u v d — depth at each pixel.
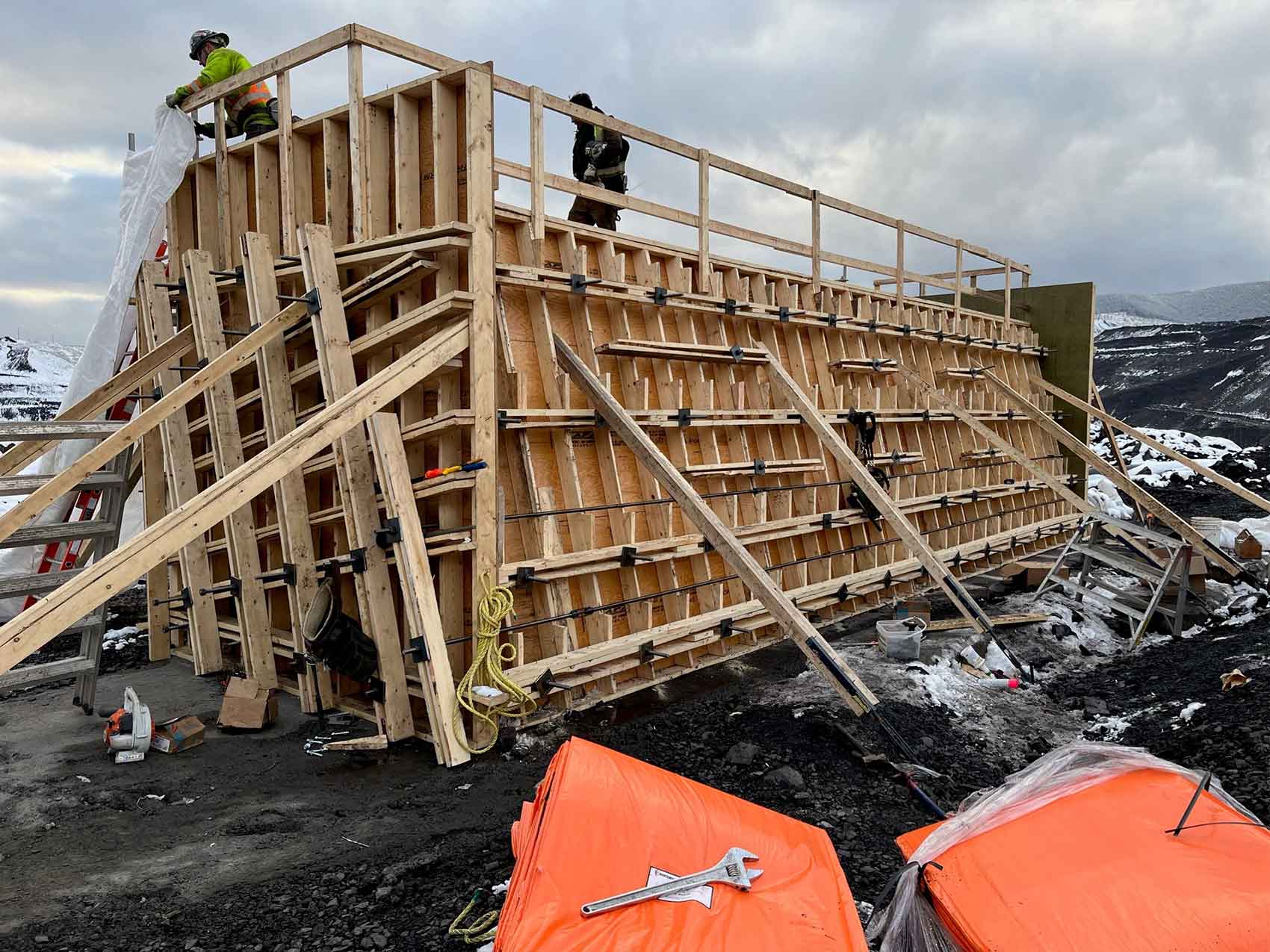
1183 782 3.80
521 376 7.03
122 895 4.59
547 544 7.14
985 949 3.10
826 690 8.21
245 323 8.40
